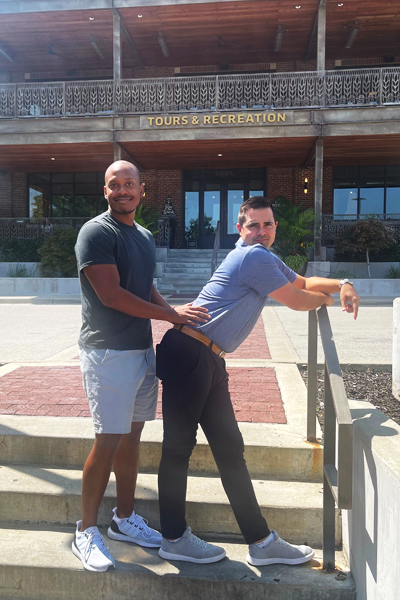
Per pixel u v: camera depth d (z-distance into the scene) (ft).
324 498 7.34
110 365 7.23
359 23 53.67
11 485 8.89
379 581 5.99
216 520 8.41
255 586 7.08
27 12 51.83
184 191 67.05
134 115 50.29
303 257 48.88
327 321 7.68
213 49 60.44
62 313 35.70
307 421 9.45
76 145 53.62
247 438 9.54
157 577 7.23
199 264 56.49
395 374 12.67
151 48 60.44
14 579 7.54
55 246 52.34
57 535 8.39
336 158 60.18
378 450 6.13
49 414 10.98
